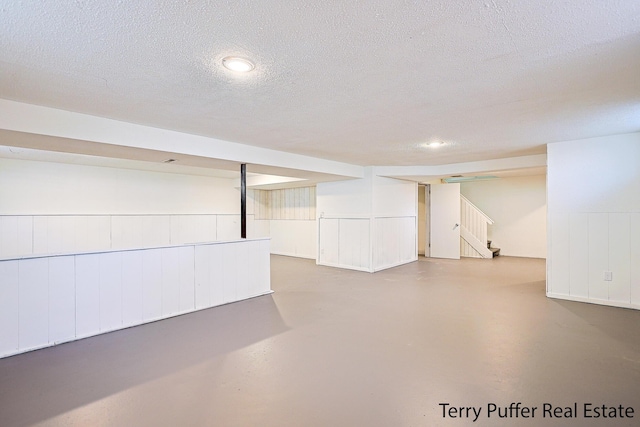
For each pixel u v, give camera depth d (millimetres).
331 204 7480
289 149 4934
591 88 2479
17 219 6148
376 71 2184
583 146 4309
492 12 1531
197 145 4047
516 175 7582
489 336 3217
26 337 2928
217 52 1923
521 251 8703
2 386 2340
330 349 2947
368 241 6797
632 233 4051
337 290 5152
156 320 3756
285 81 2352
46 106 2906
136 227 7621
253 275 4801
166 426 1901
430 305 4289
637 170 3990
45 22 1599
